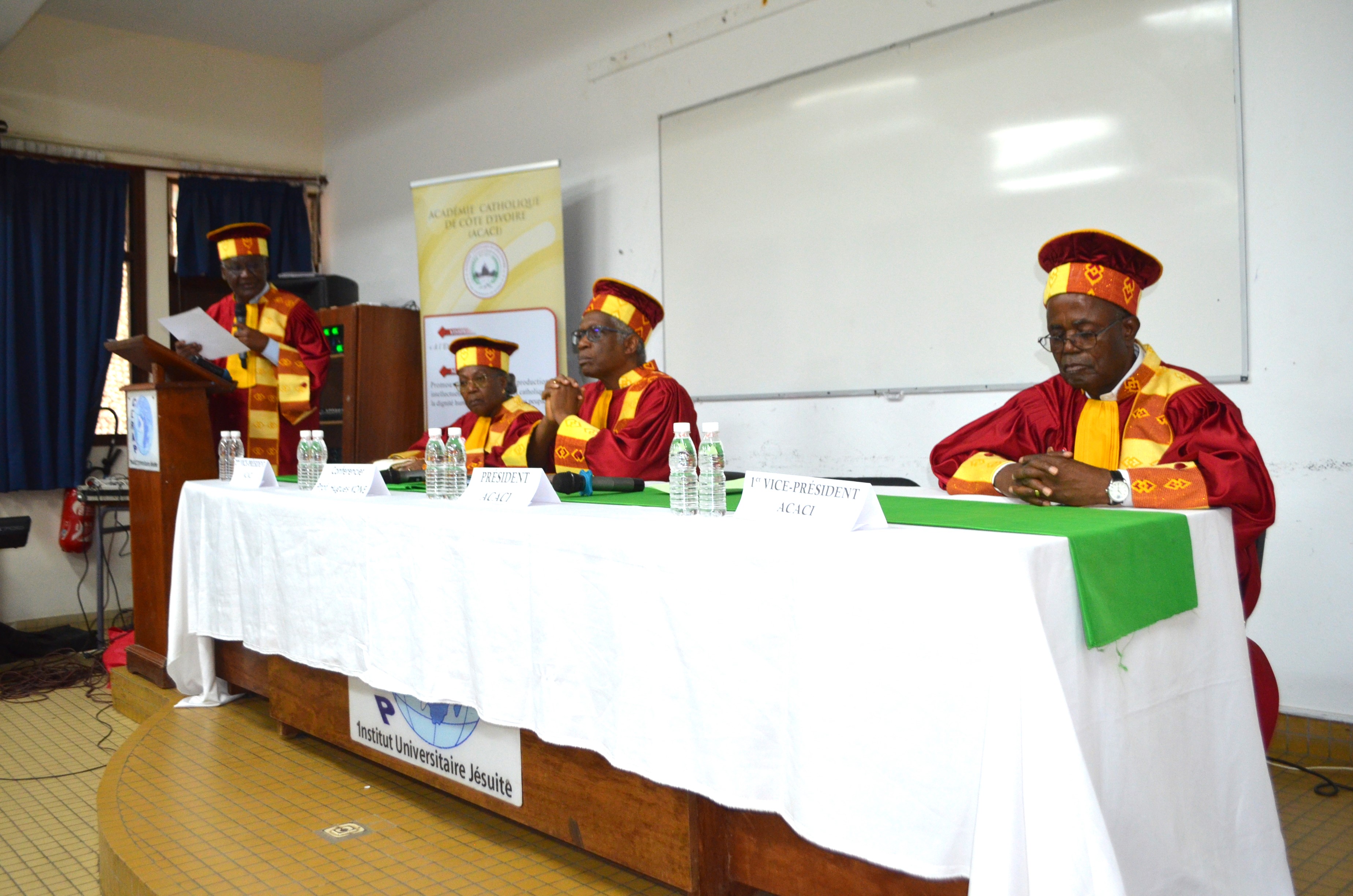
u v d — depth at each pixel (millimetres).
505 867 1906
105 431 6062
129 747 2721
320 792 2355
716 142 4344
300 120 7059
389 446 5668
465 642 1933
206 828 2127
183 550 3082
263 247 4598
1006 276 3398
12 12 4734
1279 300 2783
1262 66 2797
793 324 4074
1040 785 1144
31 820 2773
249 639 2660
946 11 3520
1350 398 2662
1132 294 2051
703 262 4430
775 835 1567
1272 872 1613
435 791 2354
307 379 4645
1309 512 2744
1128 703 1396
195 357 3660
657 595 1546
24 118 5855
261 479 2936
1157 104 3004
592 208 5020
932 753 1241
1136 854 1367
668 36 4551
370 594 2156
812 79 3959
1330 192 2682
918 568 1256
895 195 3703
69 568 5895
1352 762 2605
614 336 3088
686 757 1528
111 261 6000
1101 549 1356
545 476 2072
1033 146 3307
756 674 1433
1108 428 2131
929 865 1245
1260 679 2006
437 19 6008
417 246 5707
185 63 6523
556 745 1803
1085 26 3162
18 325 5656
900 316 3709
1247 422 2854
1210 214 2904
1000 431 2312
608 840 1753
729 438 4340
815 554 1354
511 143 5512
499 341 3523
